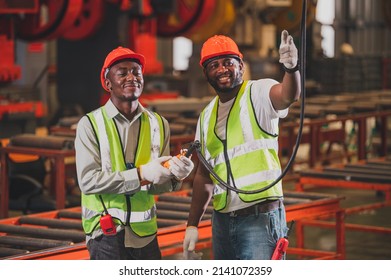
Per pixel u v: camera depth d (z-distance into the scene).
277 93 5.32
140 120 5.45
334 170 10.30
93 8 14.26
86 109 14.86
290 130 12.98
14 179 10.64
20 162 10.95
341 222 8.41
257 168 5.51
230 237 5.62
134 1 14.37
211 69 5.51
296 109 13.54
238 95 5.57
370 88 22.38
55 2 13.41
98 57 14.69
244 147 5.52
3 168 10.03
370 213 12.11
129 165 5.36
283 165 13.36
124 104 5.37
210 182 5.76
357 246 10.23
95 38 14.70
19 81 17.06
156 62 14.98
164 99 15.81
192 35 15.83
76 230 7.39
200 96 16.61
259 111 5.49
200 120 5.71
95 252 5.39
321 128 15.01
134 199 5.36
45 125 17.20
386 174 9.88
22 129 14.00
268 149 5.54
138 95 5.37
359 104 14.59
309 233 10.93
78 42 14.81
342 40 23.61
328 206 8.26
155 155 5.46
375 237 10.70
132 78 5.32
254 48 16.53
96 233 5.37
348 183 9.77
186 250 5.71
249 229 5.53
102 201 5.34
